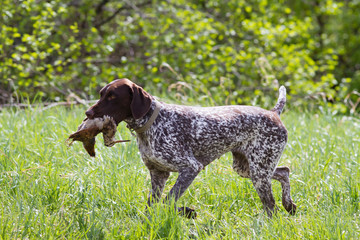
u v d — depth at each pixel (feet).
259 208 24.43
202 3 71.20
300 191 25.79
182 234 19.71
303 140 33.40
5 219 19.58
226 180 26.13
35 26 50.52
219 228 21.30
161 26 59.67
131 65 56.44
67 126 31.68
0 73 51.49
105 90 20.13
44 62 57.16
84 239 19.29
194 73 59.72
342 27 100.89
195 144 21.45
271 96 56.24
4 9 49.49
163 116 21.03
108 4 66.23
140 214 21.68
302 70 60.64
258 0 66.80
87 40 56.03
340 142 33.94
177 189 20.71
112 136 20.22
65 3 60.08
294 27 64.18
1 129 31.86
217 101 49.21
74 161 26.84
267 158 22.52
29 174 24.04
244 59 58.08
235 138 22.20
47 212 21.53
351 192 24.40
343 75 94.89
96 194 23.29
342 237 19.39
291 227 20.72
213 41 57.06
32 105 42.29
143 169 26.68
